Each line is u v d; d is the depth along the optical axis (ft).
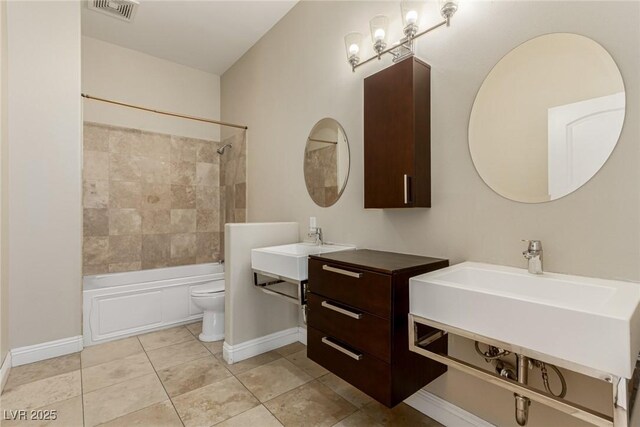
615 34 3.63
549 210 4.14
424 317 3.80
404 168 5.15
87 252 10.33
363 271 4.62
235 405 5.69
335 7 7.45
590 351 2.60
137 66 11.42
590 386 3.84
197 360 7.43
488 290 3.30
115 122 10.98
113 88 10.94
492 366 4.68
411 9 5.28
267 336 8.00
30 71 7.36
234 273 7.41
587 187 3.84
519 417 3.88
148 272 10.80
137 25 9.78
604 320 2.53
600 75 3.74
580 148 3.89
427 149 5.32
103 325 8.45
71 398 5.87
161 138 11.85
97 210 10.51
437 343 4.95
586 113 3.84
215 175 13.11
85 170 10.30
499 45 4.59
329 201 7.65
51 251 7.59
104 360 7.41
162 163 11.84
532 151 4.28
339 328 5.01
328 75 7.65
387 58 6.22
